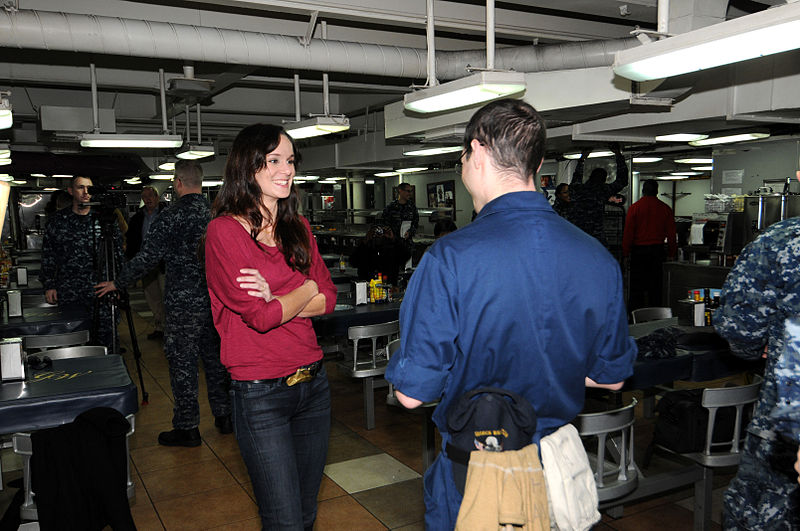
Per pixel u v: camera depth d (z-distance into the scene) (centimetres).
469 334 115
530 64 456
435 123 556
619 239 892
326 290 194
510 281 113
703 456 252
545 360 118
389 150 837
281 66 450
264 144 174
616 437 300
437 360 115
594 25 532
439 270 114
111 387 246
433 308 114
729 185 823
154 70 620
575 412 127
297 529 174
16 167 1150
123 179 1450
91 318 413
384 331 389
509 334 115
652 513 296
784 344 83
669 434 268
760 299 185
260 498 176
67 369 279
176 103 698
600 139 548
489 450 117
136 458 366
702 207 1599
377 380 421
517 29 493
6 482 326
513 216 118
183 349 373
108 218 433
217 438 397
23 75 583
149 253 358
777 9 190
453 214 1291
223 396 400
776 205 625
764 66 404
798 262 175
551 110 464
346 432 407
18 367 256
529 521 116
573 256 117
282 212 188
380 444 386
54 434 191
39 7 431
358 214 1531
